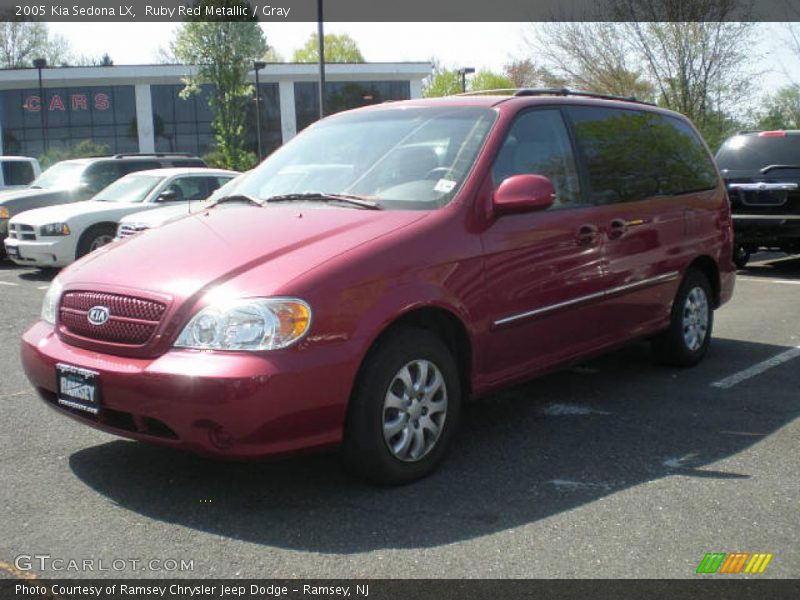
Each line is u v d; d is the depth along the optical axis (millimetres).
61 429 4801
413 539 3402
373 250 3822
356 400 3717
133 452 4414
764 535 3432
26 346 4117
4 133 45188
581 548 3318
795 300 9211
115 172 14422
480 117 4754
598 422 4949
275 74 45500
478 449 4484
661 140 6039
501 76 45469
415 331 3928
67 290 4027
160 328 3574
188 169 12773
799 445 4523
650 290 5621
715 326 7832
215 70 34688
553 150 4965
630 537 3414
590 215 5012
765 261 13203
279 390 3424
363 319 3668
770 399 5406
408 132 4871
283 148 5496
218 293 3568
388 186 4508
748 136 11438
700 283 6262
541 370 4750
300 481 4016
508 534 3443
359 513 3650
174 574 3119
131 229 9688
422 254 3975
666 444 4551
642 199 5555
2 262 13859
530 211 4562
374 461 3785
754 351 6781
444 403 4086
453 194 4309
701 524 3535
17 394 5566
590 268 4996
